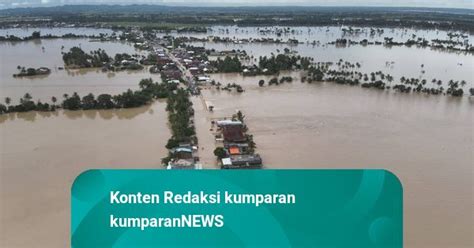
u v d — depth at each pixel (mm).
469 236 34750
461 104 78438
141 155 51125
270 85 92375
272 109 72312
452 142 57344
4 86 89875
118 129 61875
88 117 68750
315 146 54625
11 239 34219
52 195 41438
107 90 87312
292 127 62406
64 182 44094
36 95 82500
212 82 92000
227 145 53188
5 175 45906
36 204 39688
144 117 68438
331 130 61406
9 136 58969
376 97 82438
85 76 101938
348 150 53406
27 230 35500
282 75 104312
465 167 48688
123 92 80438
